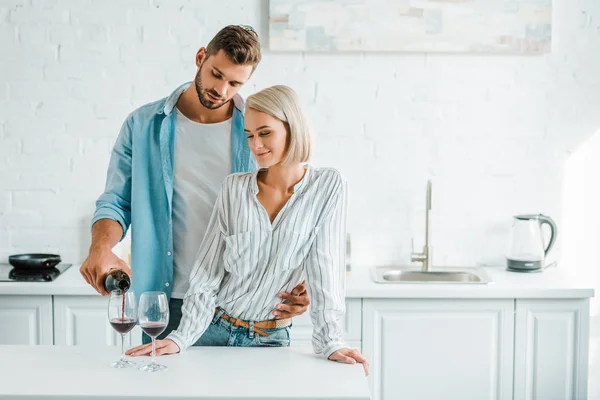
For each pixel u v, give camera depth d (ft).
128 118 9.64
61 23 13.70
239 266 8.29
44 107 13.84
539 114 13.88
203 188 9.45
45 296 12.41
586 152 13.94
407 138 13.91
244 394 6.97
